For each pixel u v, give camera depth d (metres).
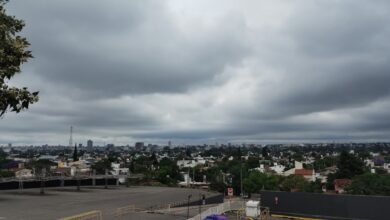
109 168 154.12
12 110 10.20
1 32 10.10
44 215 53.16
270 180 125.19
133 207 60.25
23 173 136.88
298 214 45.66
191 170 183.25
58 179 99.19
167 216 51.56
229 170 154.50
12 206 62.19
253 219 44.97
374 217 40.94
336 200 43.44
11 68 10.02
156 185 131.62
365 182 100.94
